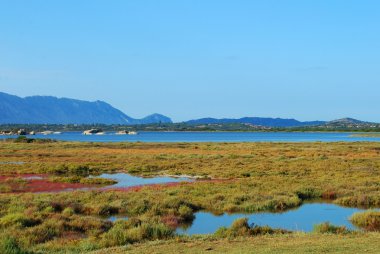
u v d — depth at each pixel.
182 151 87.75
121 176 49.34
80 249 16.61
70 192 33.66
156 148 100.88
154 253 14.73
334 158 64.00
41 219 22.72
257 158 66.94
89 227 21.50
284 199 30.31
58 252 15.95
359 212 25.30
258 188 35.41
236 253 14.28
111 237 18.12
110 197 31.17
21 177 46.91
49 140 130.88
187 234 20.34
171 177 47.62
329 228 19.41
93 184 41.53
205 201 30.00
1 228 20.67
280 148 93.25
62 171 53.06
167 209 27.17
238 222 20.06
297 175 44.94
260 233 18.94
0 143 121.75
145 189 35.50
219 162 61.38
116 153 82.50
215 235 18.45
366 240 16.33
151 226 19.12
